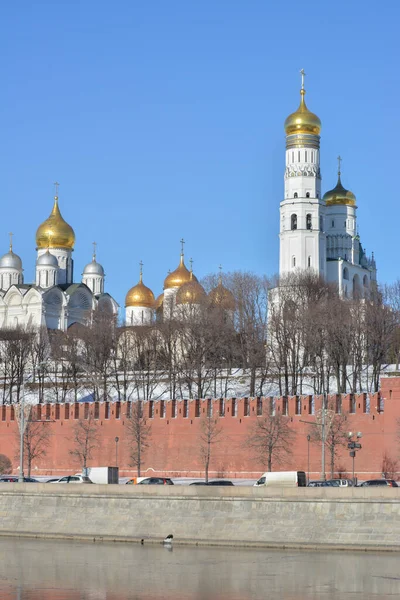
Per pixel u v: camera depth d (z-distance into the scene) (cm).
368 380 19775
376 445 15325
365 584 9775
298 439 15888
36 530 13038
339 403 15825
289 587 9738
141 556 11425
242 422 16400
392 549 11225
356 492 11581
